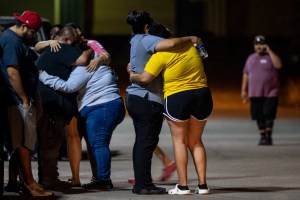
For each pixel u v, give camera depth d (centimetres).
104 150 1697
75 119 1744
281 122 3469
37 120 1600
